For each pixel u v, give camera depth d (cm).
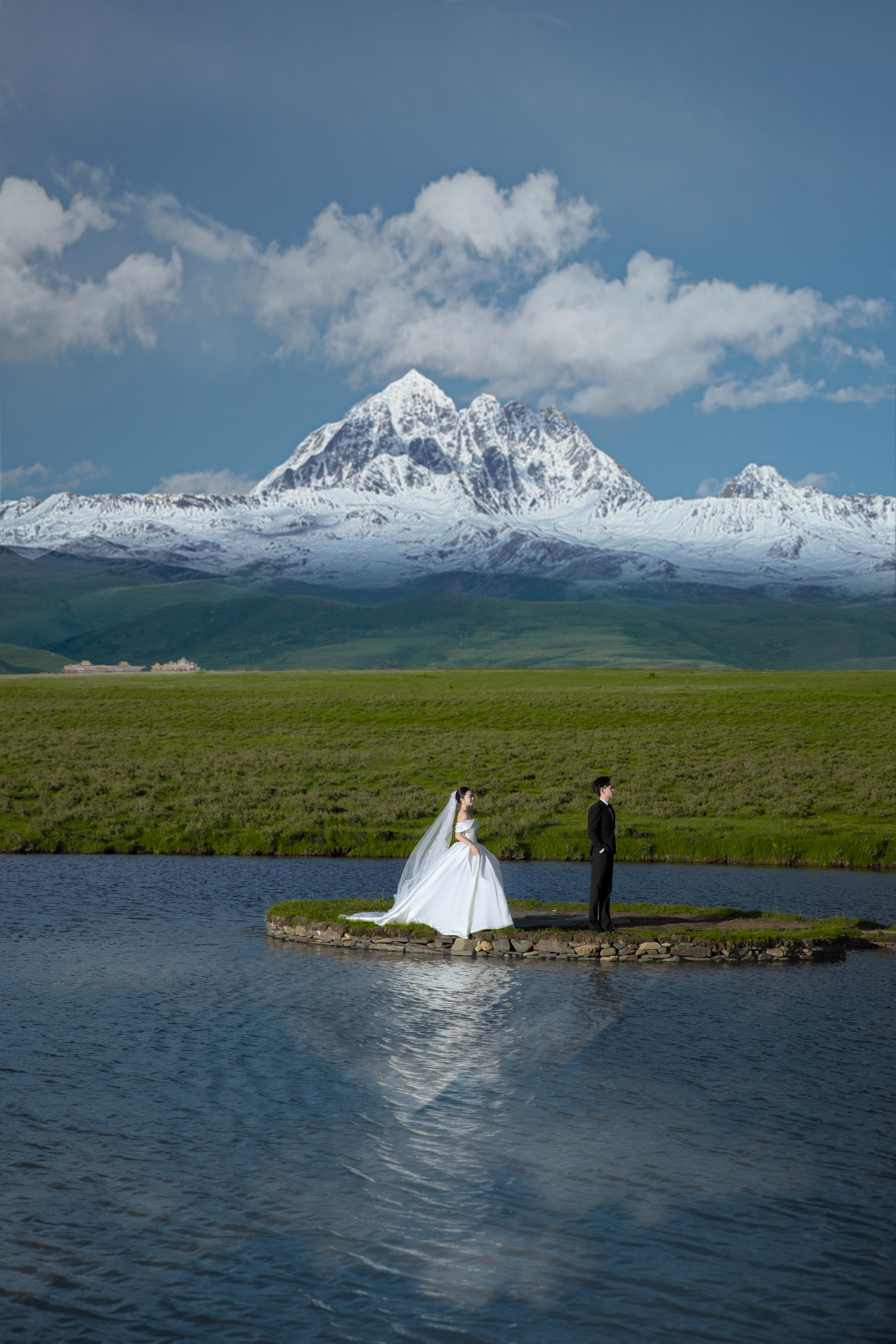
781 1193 898
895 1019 1423
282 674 12356
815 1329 704
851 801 3997
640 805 3916
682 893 2598
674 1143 995
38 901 2295
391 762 5016
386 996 1520
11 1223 832
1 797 3894
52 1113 1043
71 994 1487
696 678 10438
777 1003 1510
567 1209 867
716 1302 737
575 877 2872
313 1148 975
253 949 1831
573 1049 1273
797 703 7281
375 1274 770
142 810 3684
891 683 9050
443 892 1916
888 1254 802
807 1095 1120
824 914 2305
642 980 1661
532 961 1809
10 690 8838
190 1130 1009
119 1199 873
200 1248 801
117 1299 732
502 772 4712
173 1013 1401
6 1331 690
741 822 3625
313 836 3338
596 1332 700
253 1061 1207
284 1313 718
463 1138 1001
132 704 7544
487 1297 740
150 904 2272
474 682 9938
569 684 9625
